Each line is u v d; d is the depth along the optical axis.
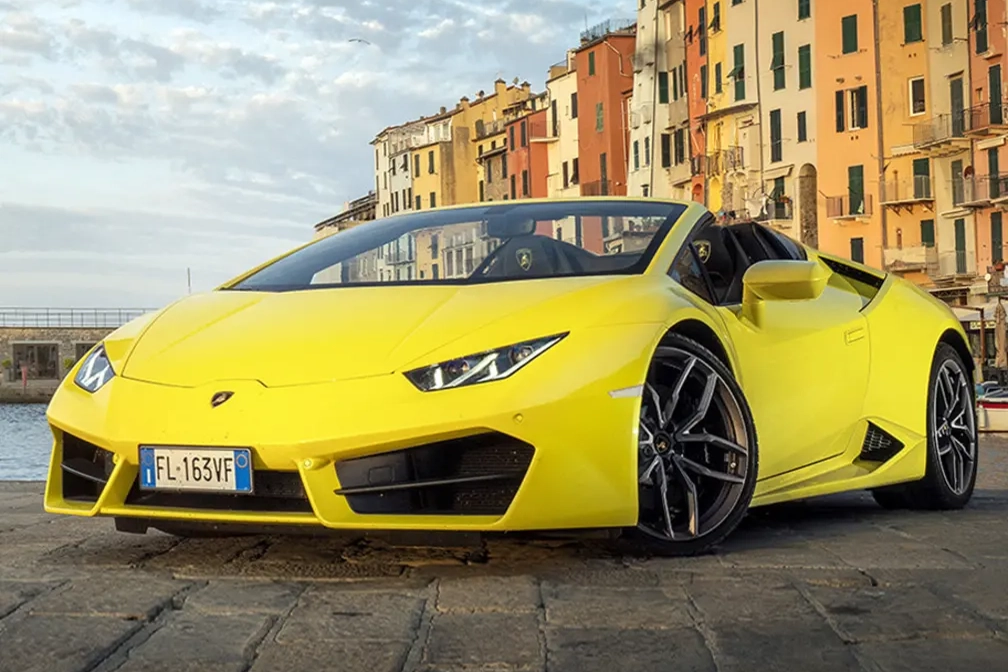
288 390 2.81
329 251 3.85
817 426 3.92
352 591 2.59
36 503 4.60
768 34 47.25
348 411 2.73
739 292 3.83
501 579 2.72
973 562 2.99
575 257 3.46
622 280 3.22
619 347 2.93
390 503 2.81
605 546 3.20
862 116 43.91
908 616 2.39
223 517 2.83
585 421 2.81
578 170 62.28
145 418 2.89
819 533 3.61
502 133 76.19
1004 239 39.03
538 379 2.79
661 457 3.09
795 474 3.82
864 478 4.13
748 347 3.58
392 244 3.74
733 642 2.20
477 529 2.76
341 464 2.75
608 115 59.31
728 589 2.63
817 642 2.21
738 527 3.80
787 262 3.56
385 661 2.07
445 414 2.71
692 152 52.31
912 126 42.34
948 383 4.67
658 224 3.69
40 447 40.81
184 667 2.04
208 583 2.67
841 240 44.72
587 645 2.18
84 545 3.26
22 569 2.87
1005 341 36.38
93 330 87.62
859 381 4.17
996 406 24.72
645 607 2.45
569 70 64.06
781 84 46.84
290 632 2.25
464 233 3.71
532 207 3.89
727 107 48.84
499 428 2.73
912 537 3.49
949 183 41.50
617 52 59.34
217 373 2.93
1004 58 38.38
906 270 42.53
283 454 2.73
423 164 82.31
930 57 41.84
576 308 3.00
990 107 38.78
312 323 3.06
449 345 2.85
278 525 2.82
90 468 3.12
